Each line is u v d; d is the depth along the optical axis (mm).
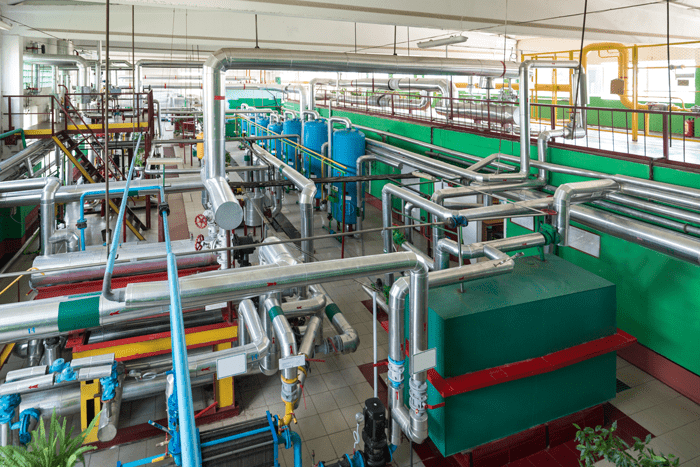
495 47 25344
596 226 8562
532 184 10359
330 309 8938
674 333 8383
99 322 5797
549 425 7141
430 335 6594
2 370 8609
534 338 6859
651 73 17234
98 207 18234
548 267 7977
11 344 7531
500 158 11602
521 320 6707
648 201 8211
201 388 8320
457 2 12742
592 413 7480
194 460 1297
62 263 7516
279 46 20719
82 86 20828
